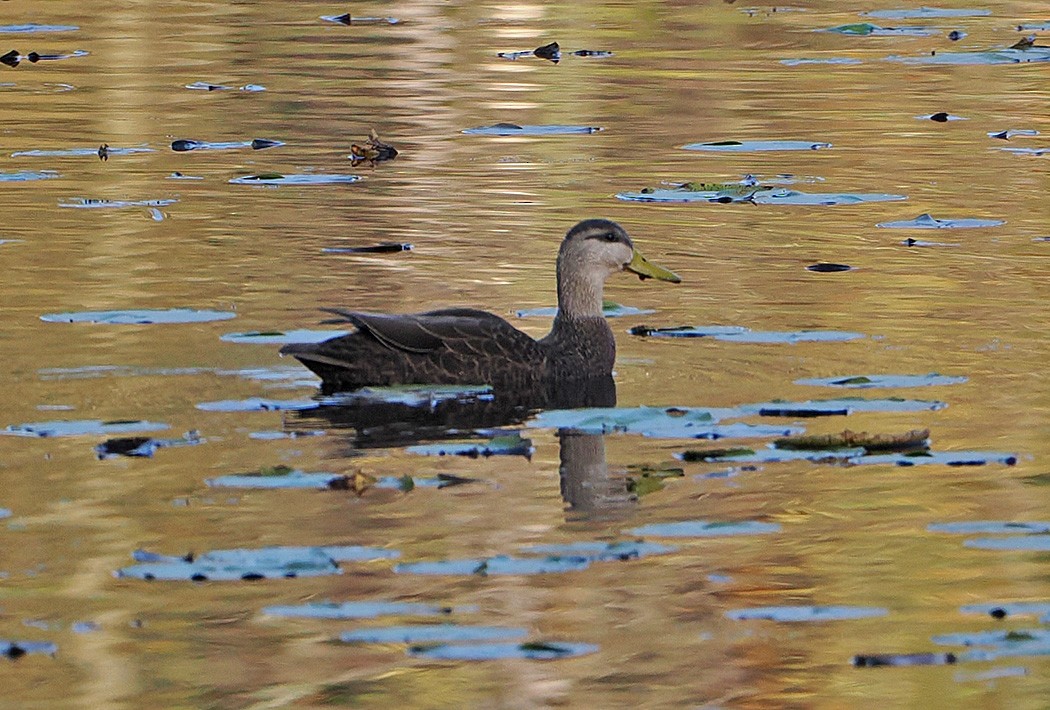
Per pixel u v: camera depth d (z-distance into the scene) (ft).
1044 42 107.86
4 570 32.58
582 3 125.70
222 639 30.14
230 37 108.47
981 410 42.68
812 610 31.68
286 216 64.69
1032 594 32.30
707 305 53.47
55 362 45.27
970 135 80.64
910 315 51.80
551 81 94.84
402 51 104.27
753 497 37.04
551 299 53.88
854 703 28.35
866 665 29.68
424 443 40.09
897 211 66.33
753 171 73.26
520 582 32.68
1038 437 40.65
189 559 32.99
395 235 61.93
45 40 106.83
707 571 33.32
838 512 36.14
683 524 35.45
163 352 46.47
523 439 40.65
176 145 77.71
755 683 29.07
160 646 29.86
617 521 35.53
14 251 58.49
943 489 37.60
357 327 44.57
